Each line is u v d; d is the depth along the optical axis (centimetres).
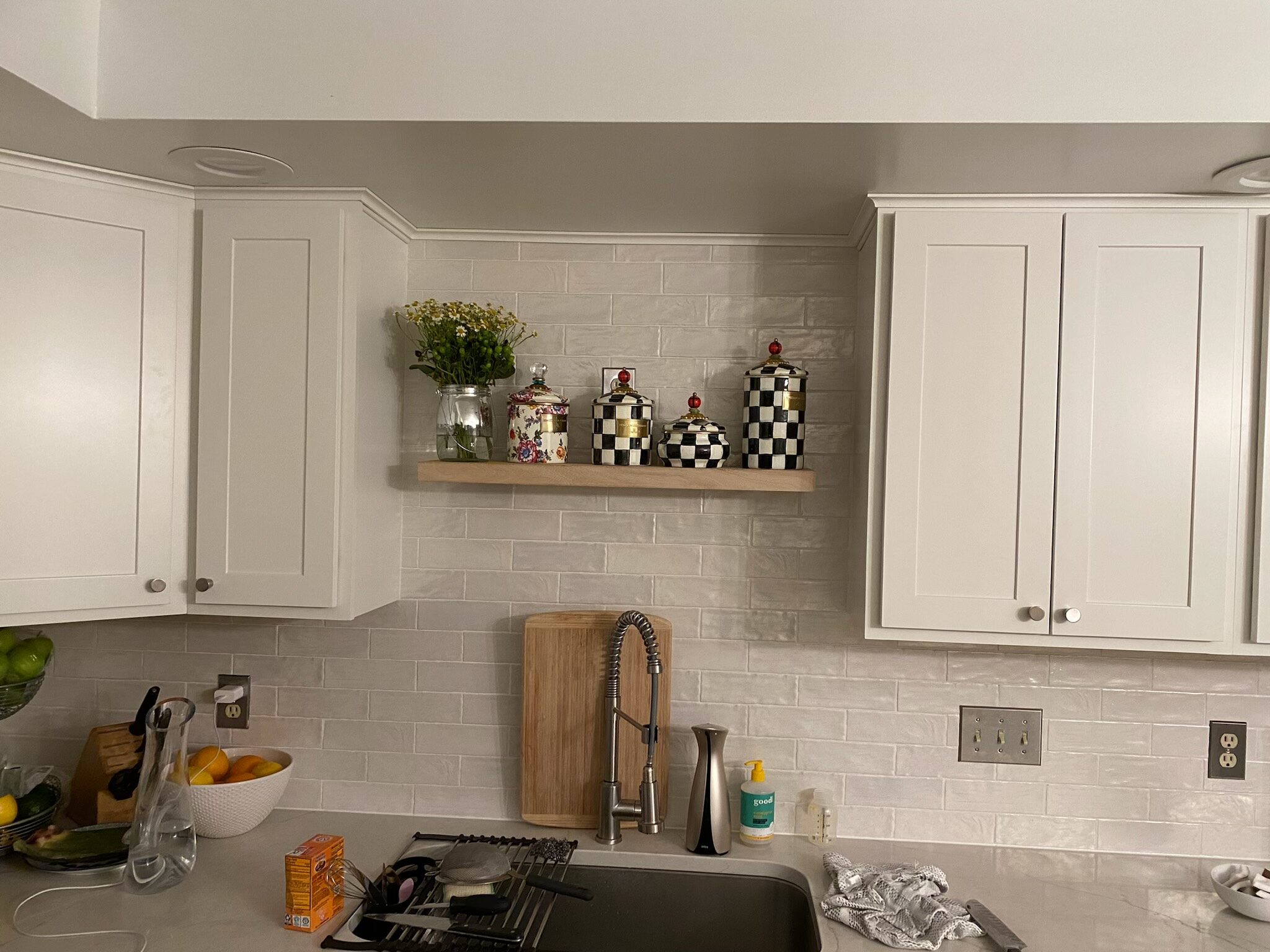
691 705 204
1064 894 175
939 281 171
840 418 202
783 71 139
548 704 200
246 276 179
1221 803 194
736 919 184
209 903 162
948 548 171
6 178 162
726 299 205
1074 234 169
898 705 200
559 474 183
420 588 208
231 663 210
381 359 195
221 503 179
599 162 159
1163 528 168
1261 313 166
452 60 142
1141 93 136
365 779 208
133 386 175
